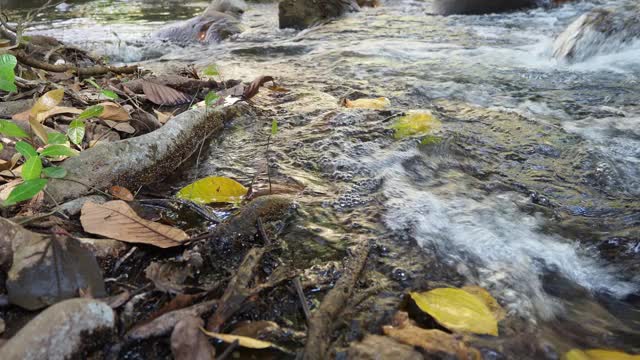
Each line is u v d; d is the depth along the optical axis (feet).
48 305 1.16
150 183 1.89
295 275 1.32
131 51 4.93
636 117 2.59
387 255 1.43
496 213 1.68
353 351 1.04
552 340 1.16
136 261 1.38
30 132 1.87
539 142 2.25
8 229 1.26
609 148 2.20
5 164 1.67
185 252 1.40
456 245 1.50
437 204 1.70
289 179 1.86
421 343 1.09
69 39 5.33
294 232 1.53
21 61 2.63
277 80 3.27
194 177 1.94
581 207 1.74
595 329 1.22
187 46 5.24
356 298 1.24
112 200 1.61
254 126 2.41
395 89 3.03
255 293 1.22
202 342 1.07
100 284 1.22
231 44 5.15
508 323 1.21
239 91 2.80
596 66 3.66
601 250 1.51
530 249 1.50
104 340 1.09
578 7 6.47
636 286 1.38
